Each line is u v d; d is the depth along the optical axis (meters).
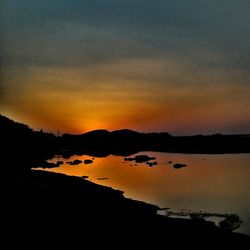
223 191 38.34
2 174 23.16
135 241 15.44
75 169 62.06
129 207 25.61
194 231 18.88
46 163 66.56
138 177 51.03
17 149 69.12
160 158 93.38
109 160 86.31
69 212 19.16
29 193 20.22
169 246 15.46
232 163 75.69
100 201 25.98
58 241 13.16
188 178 50.00
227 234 18.72
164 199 33.00
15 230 13.29
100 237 15.00
